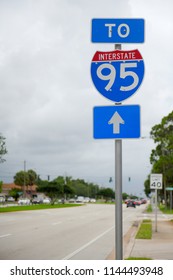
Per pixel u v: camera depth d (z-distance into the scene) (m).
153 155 66.56
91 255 13.11
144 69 5.72
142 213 53.84
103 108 5.73
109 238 18.94
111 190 189.50
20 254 13.16
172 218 40.06
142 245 15.17
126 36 5.89
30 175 152.62
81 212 51.44
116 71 5.77
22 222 30.22
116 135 5.66
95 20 5.93
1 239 17.98
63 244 16.23
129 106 5.69
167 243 15.89
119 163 5.60
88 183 185.00
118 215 5.50
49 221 31.88
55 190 105.69
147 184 110.50
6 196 138.38
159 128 65.94
